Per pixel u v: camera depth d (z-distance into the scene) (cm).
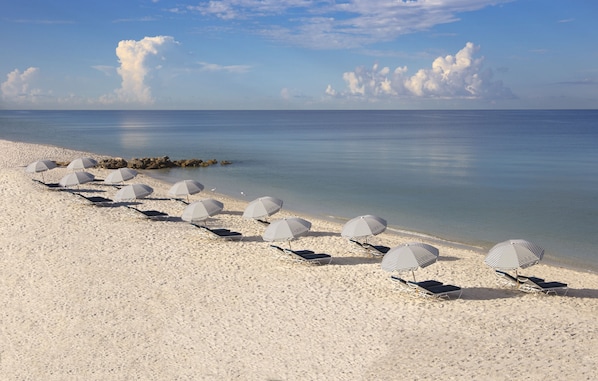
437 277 2166
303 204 3797
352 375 1430
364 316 1791
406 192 4284
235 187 4512
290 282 2119
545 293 1983
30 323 1797
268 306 1891
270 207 2683
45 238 2658
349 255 2469
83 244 2583
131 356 1580
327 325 1733
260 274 2211
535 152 7869
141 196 3073
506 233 2984
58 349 1634
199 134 12988
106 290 2045
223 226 2988
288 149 8469
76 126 16712
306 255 2336
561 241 2822
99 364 1543
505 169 5766
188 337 1681
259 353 1569
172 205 3500
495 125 19200
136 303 1931
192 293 2012
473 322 1722
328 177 5141
